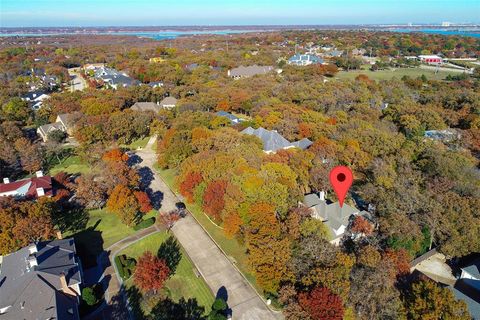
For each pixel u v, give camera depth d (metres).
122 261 61.09
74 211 77.69
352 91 150.12
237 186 65.31
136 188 80.06
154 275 51.75
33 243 56.91
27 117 138.12
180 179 79.06
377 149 92.00
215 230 70.44
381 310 45.84
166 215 70.31
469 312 47.16
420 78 190.00
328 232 62.47
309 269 50.16
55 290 48.06
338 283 46.81
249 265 54.75
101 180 81.56
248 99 138.75
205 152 82.00
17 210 63.91
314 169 79.31
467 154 92.38
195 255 63.38
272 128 108.69
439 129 113.44
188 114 119.50
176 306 52.31
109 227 72.25
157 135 119.88
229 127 104.44
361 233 63.62
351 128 104.69
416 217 63.34
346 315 46.19
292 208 64.25
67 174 96.94
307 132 104.75
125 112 125.88
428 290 47.09
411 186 70.44
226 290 55.22
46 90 193.50
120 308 51.94
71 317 46.12
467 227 60.12
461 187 70.06
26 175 97.81
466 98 134.88
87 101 136.38
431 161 80.75
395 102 144.00
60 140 118.25
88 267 60.28
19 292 47.31
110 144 111.06
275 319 49.88
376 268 50.50
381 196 67.38
